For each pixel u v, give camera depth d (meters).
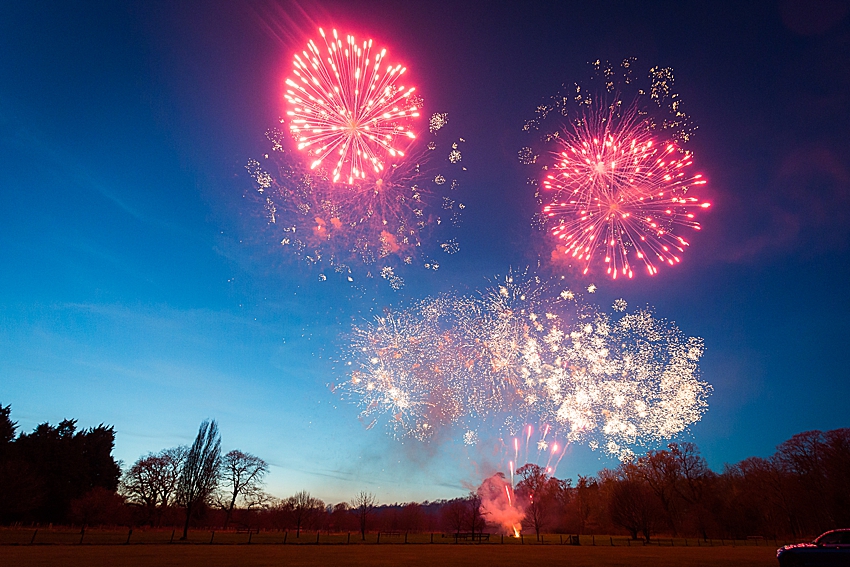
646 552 35.47
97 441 73.69
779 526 67.56
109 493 64.31
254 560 24.47
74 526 61.84
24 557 23.64
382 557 28.03
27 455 63.97
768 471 70.62
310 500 74.75
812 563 19.22
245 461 75.69
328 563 23.56
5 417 64.94
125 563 21.38
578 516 76.38
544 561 26.61
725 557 30.61
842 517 57.69
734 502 67.69
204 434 53.09
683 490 69.25
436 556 29.44
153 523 68.38
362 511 58.75
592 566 23.77
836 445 60.34
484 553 32.75
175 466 69.38
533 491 73.31
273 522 74.00
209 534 54.53
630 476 68.38
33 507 58.72
